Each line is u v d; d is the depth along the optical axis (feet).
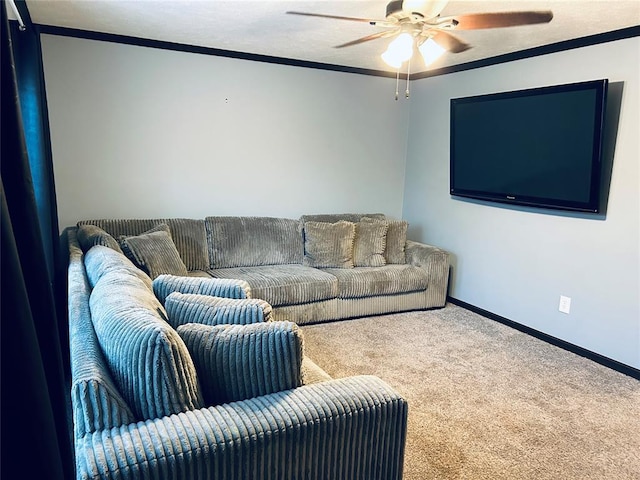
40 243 3.69
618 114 9.95
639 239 9.73
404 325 12.66
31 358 3.00
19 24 8.49
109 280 6.17
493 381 9.56
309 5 8.82
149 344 4.06
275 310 11.78
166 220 12.31
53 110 11.46
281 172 14.51
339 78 14.82
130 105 12.23
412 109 16.08
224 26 10.45
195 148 13.19
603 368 10.37
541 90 10.94
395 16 7.09
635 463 7.06
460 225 14.37
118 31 11.26
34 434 3.03
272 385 4.73
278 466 4.26
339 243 13.57
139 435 3.85
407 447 7.25
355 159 15.64
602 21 9.21
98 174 12.19
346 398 4.66
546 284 11.77
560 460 7.07
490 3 8.30
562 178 10.81
